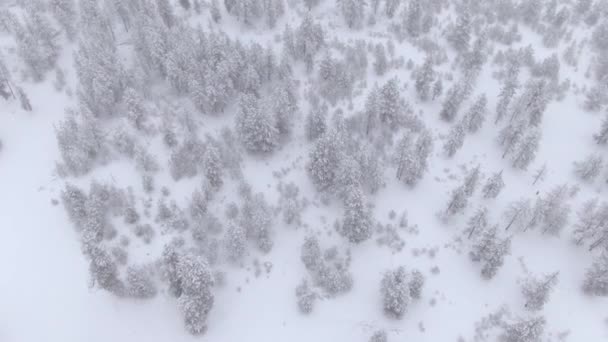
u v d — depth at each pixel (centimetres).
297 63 7375
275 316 4766
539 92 6131
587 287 4884
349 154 5788
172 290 4594
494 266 4791
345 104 6731
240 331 4672
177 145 6062
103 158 5881
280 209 5534
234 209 5353
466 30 7406
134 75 6662
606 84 7019
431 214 5581
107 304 4756
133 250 5088
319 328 4691
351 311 4800
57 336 4591
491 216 5541
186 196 5606
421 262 5169
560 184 5900
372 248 5241
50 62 7169
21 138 6291
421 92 6738
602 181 5909
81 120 6328
